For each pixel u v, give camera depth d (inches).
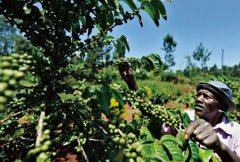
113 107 110.8
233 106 124.8
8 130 74.0
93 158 69.9
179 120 81.1
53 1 67.3
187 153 61.5
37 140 48.6
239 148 115.3
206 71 2229.3
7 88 39.7
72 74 73.4
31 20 67.3
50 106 64.6
